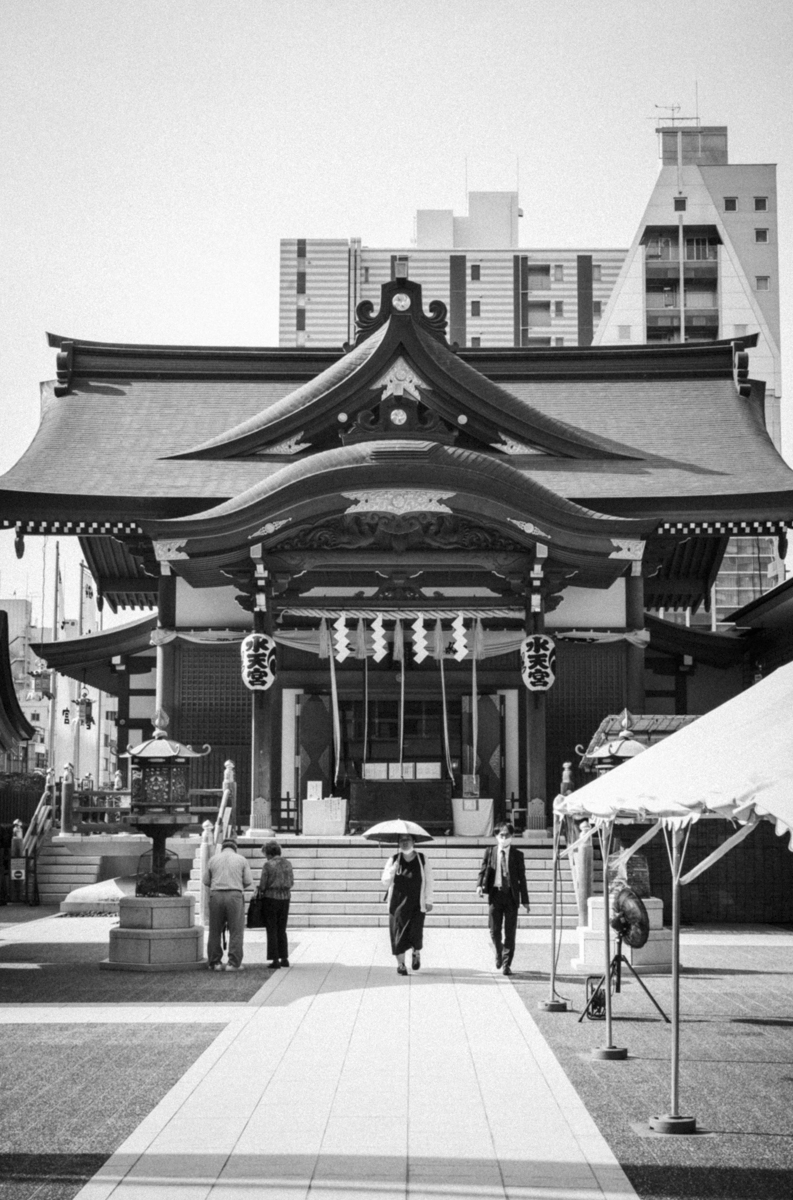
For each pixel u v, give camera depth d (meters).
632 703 33.56
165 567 33.38
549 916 26.25
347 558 31.81
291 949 22.69
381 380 34.03
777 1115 10.91
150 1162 9.44
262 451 35.41
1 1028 14.82
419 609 32.72
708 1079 12.26
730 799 8.59
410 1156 9.62
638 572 33.72
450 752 35.75
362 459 30.17
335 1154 9.66
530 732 31.31
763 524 33.78
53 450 36.53
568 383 41.03
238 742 35.25
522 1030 14.74
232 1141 10.02
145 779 20.86
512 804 35.03
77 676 39.41
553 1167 9.34
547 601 32.16
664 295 102.25
